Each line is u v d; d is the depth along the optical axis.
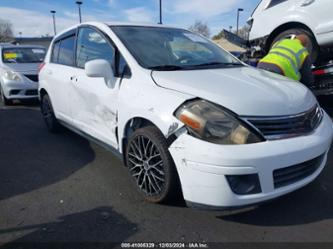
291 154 2.40
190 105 2.50
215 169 2.29
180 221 2.67
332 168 3.60
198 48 3.83
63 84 4.30
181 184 2.51
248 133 2.35
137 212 2.81
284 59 4.05
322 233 2.49
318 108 3.00
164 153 2.62
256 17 6.31
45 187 3.33
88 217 2.75
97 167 3.84
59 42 4.84
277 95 2.64
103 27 3.70
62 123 4.78
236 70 3.33
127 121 3.00
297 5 5.54
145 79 2.95
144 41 3.51
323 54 5.57
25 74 7.72
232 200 2.34
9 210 2.88
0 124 6.05
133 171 3.10
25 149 4.55
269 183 2.38
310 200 2.95
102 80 3.44
